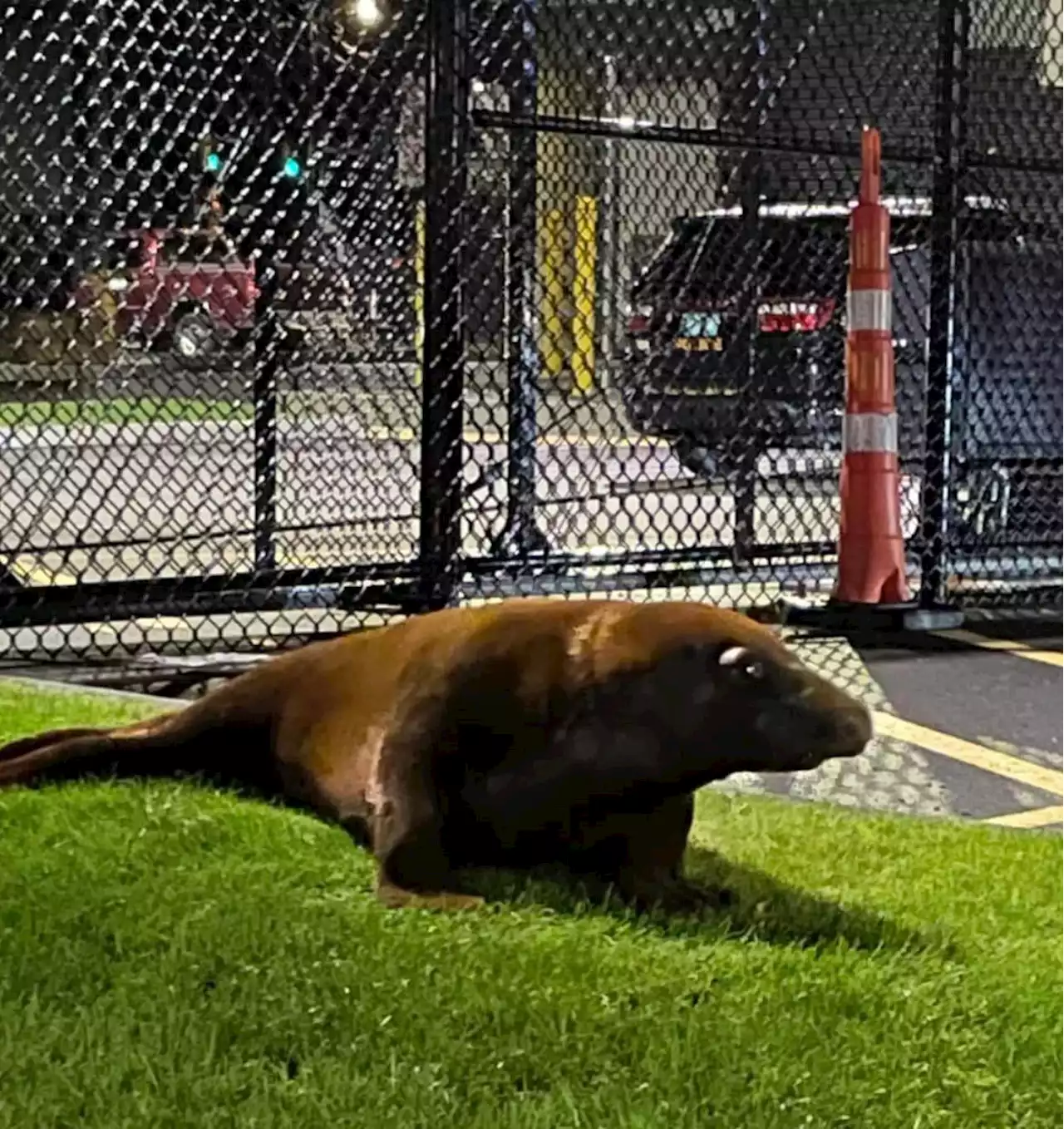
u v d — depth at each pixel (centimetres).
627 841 272
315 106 581
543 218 630
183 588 514
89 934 242
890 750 435
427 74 524
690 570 603
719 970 234
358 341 653
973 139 634
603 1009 218
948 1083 203
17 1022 209
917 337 666
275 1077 197
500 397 599
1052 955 252
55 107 533
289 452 684
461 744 273
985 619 619
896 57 628
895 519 581
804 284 651
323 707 306
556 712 269
